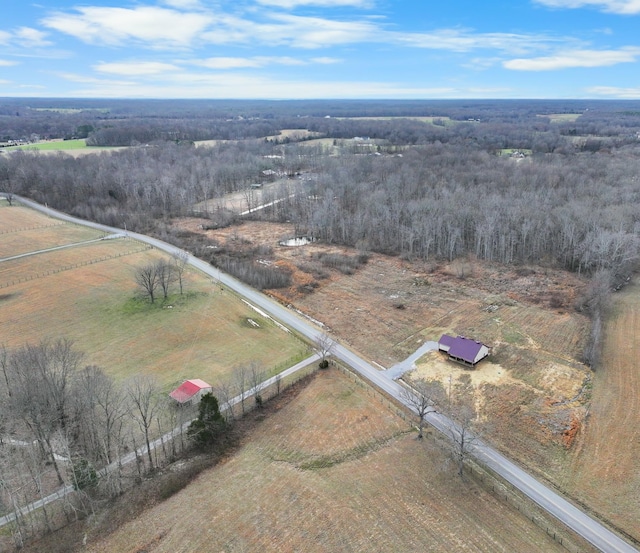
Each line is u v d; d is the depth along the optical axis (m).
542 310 86.88
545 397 63.53
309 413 61.59
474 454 54.56
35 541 42.84
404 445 55.94
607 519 46.66
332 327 84.75
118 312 85.81
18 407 51.59
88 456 51.38
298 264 112.62
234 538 43.50
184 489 49.34
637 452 54.00
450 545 43.03
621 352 72.69
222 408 61.81
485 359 72.81
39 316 83.38
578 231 107.94
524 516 46.72
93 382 53.84
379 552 42.12
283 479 50.56
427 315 87.81
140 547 42.62
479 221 119.19
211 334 80.06
